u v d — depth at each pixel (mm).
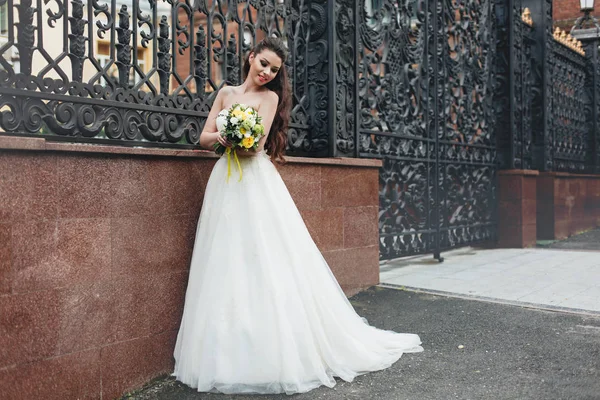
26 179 2889
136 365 3500
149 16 3906
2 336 2771
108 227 3322
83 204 3178
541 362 3836
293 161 5012
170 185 3740
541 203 11016
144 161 3557
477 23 9227
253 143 3529
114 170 3363
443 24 8266
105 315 3303
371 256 6184
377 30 6867
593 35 13180
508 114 9781
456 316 5043
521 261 8125
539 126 10867
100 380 3270
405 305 5457
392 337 4227
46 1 3227
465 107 8898
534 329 4594
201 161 3973
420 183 7777
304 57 5727
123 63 3691
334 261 5594
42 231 2963
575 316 4961
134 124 3734
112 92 3596
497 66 9852
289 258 3580
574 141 12711
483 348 4176
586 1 13328
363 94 6531
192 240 3906
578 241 10914
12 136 2873
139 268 3520
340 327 3744
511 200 9703
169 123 3984
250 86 3818
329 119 5691
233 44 4609
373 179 6207
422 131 7781
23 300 2867
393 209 7391
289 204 3789
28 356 2889
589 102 13367
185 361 3508
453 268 7508
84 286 3182
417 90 7676
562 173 11281
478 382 3525
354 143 6070
